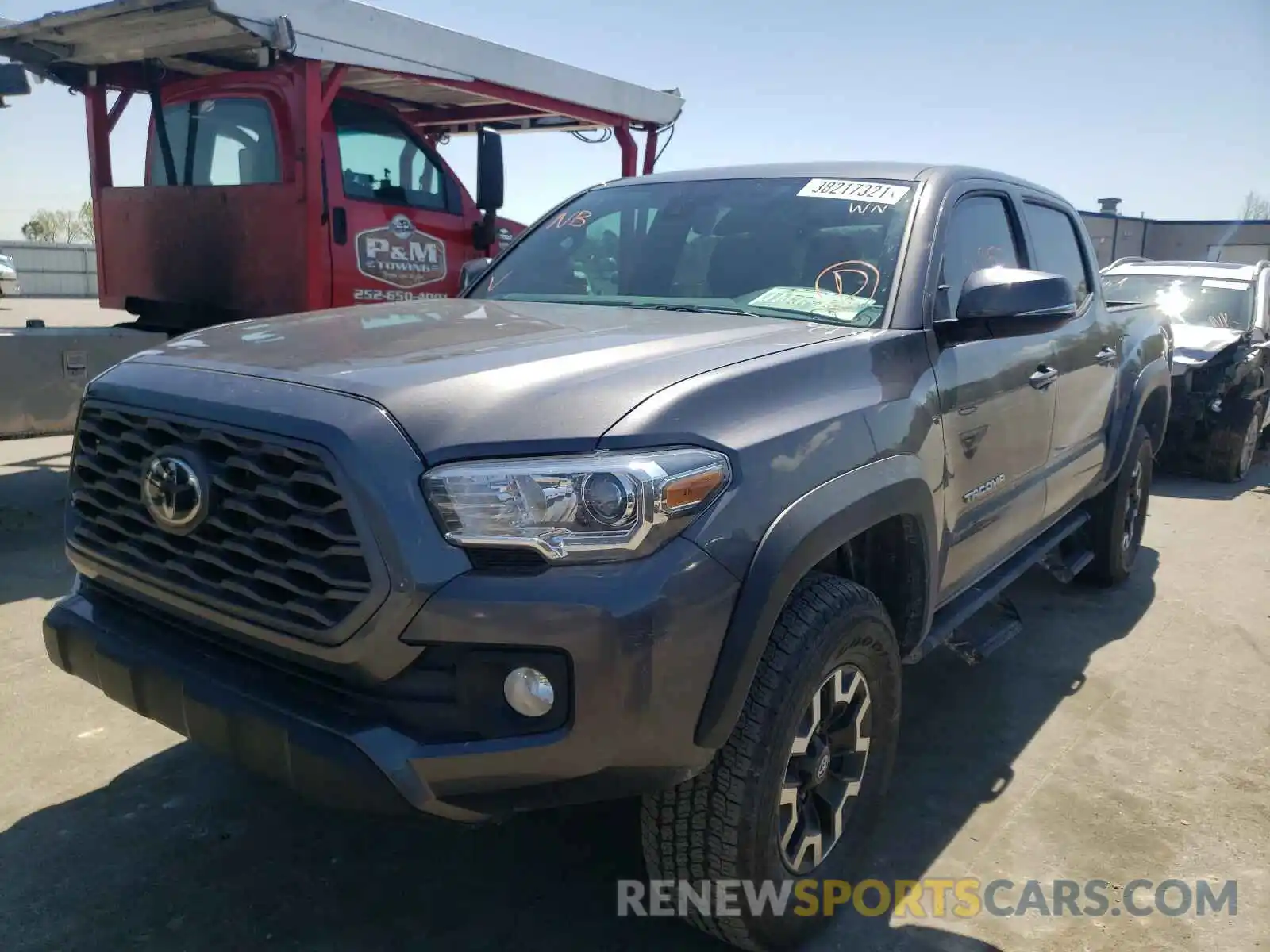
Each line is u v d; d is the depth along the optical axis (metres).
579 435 2.00
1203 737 3.79
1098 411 4.49
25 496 6.57
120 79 6.55
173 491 2.20
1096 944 2.62
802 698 2.32
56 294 32.81
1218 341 8.49
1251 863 2.99
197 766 3.32
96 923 2.56
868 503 2.45
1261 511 7.59
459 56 6.22
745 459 2.16
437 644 1.95
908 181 3.34
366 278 6.04
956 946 2.60
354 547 1.96
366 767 1.96
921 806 3.26
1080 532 5.29
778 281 3.16
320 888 2.74
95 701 3.73
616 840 3.02
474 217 6.79
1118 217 23.70
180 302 6.46
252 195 5.88
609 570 1.95
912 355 2.86
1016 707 4.03
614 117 7.67
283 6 5.21
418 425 2.00
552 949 2.53
